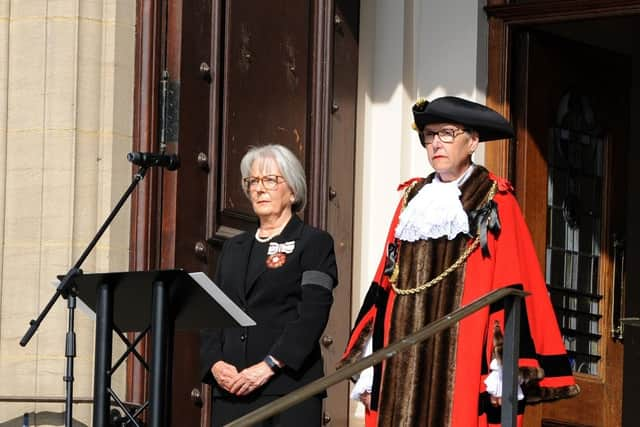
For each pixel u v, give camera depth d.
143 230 10.47
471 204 9.41
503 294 7.68
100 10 10.45
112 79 10.42
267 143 11.48
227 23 11.08
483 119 9.38
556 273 13.80
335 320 12.26
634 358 14.14
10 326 10.24
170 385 8.09
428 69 13.27
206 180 10.85
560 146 13.88
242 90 11.20
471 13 13.20
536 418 13.52
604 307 14.12
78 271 8.23
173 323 8.20
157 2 10.63
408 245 9.52
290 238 9.42
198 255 10.73
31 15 10.40
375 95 13.16
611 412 13.97
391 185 13.03
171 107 10.62
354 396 9.59
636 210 14.48
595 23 14.16
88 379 10.18
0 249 10.28
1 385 10.21
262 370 9.12
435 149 9.45
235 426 6.68
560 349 9.27
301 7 11.92
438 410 9.18
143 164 8.61
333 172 12.21
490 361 9.16
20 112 10.37
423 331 7.29
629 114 14.51
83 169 10.32
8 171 10.35
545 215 13.66
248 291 9.34
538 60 13.66
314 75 12.09
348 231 12.44
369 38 13.12
